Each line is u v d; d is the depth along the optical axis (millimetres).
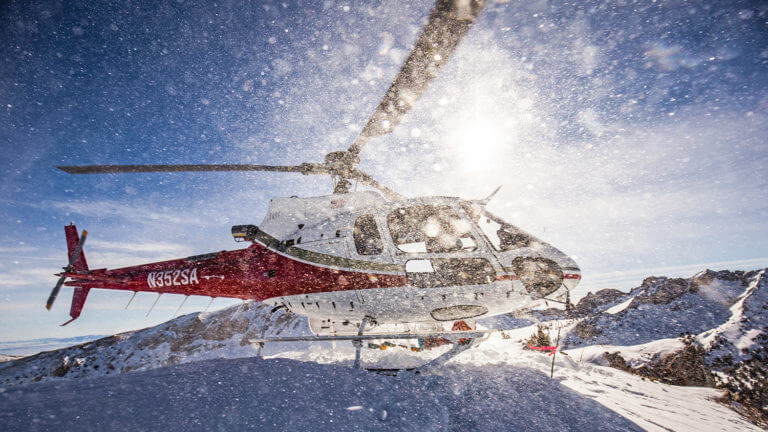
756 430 4371
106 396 1942
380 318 4441
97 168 3938
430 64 3023
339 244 4398
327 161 4703
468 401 2762
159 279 5348
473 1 2369
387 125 4066
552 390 3348
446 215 4336
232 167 4445
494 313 4363
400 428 1907
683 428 3012
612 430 2475
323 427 1722
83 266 7527
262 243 4797
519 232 4418
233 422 1662
